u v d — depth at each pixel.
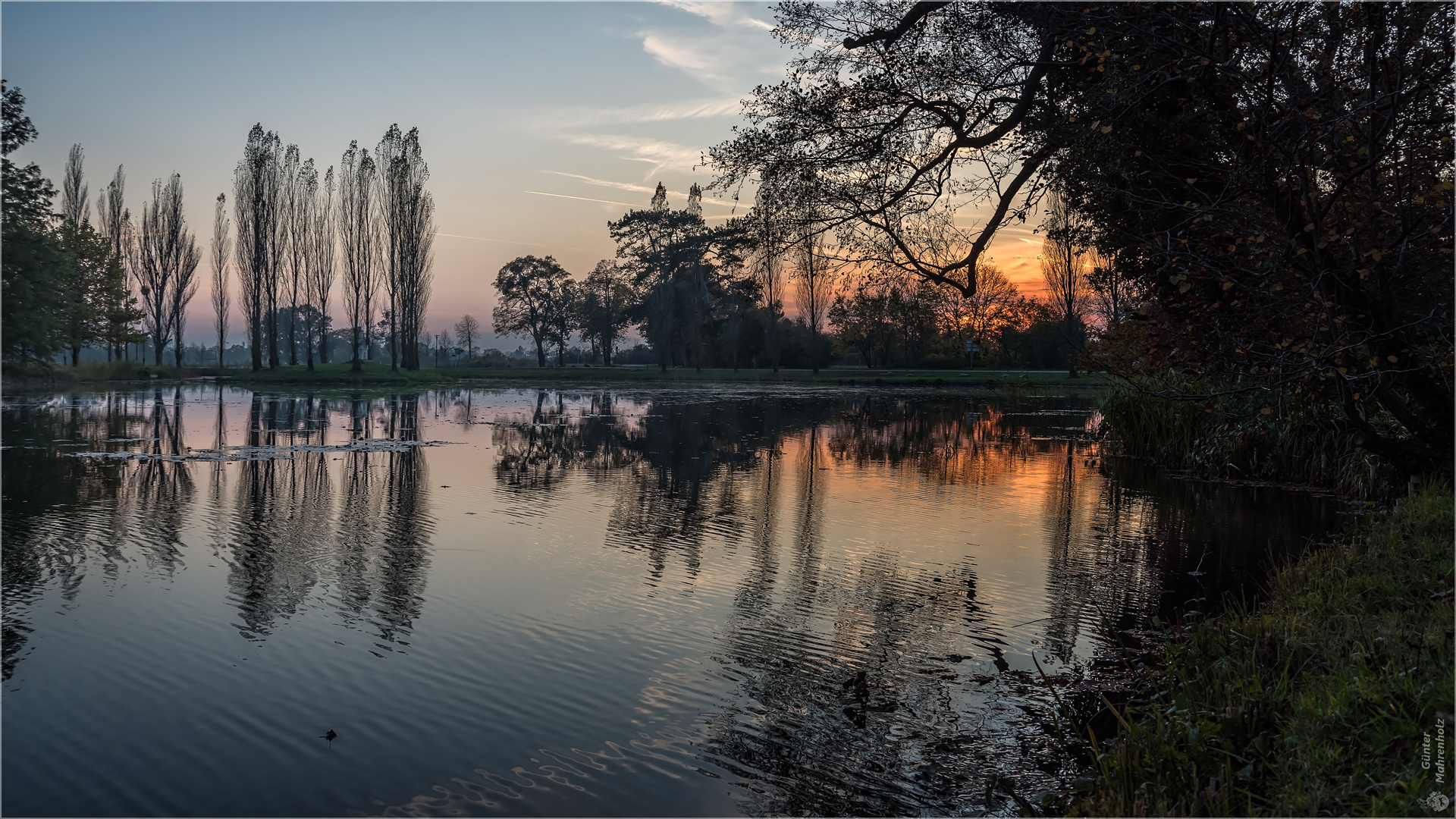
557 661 7.03
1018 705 6.16
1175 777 4.45
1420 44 7.48
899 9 10.05
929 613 8.30
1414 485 9.91
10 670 6.76
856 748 5.53
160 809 4.79
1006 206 10.30
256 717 5.96
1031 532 11.91
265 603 8.55
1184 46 8.12
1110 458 20.12
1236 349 8.10
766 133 10.55
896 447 22.70
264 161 59.75
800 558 10.48
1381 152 7.56
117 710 6.06
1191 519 12.70
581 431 27.00
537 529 12.08
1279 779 4.12
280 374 58.81
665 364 80.06
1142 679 6.55
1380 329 8.13
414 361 65.81
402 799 4.92
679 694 6.37
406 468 18.00
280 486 15.48
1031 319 74.81
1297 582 7.63
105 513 12.86
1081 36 8.85
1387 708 4.46
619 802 4.87
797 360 83.19
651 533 11.90
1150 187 8.87
